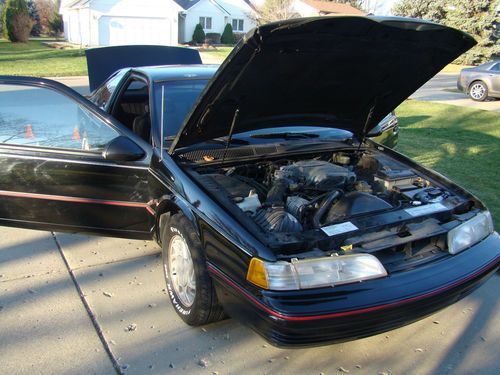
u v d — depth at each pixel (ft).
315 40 8.28
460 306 10.93
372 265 7.74
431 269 8.27
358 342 9.51
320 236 7.98
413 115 38.73
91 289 10.86
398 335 9.79
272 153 11.11
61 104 11.17
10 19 101.60
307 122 11.59
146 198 10.80
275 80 9.21
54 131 11.35
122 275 11.53
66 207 11.39
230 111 9.70
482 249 9.12
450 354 9.23
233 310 8.11
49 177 11.21
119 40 112.98
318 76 9.64
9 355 8.59
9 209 11.76
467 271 8.48
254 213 8.90
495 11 100.12
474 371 8.78
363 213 8.82
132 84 13.64
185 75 12.82
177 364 8.60
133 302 10.44
